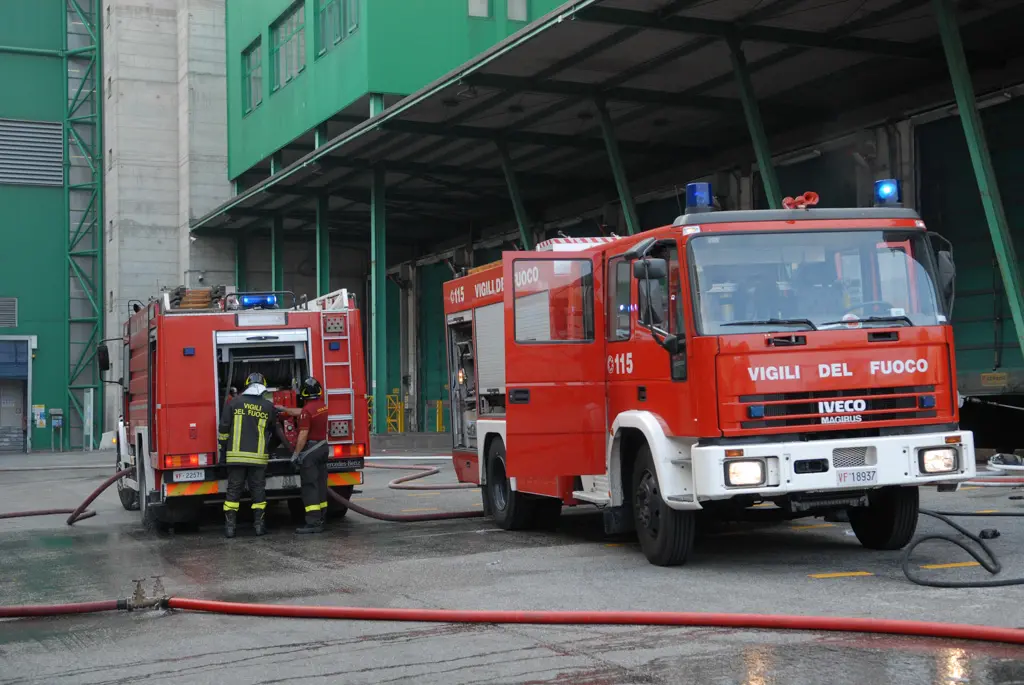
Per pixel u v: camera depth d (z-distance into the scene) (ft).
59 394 138.62
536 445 32.65
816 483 27.09
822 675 18.34
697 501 27.40
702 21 60.44
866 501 28.32
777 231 28.40
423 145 92.07
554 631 22.65
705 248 28.09
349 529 42.88
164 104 134.62
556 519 40.22
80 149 140.77
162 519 43.14
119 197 131.95
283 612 25.55
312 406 41.88
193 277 131.44
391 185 108.37
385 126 83.56
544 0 100.48
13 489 71.26
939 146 68.59
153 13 134.51
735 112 78.18
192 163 131.44
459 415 44.96
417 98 76.48
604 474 33.17
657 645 21.01
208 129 132.36
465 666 20.16
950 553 29.89
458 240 132.36
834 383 27.58
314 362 44.27
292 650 22.13
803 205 29.14
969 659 18.83
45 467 95.40
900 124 70.49
